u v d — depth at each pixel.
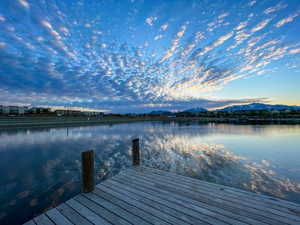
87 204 2.30
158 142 11.04
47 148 8.87
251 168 5.59
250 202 2.31
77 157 7.02
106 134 15.12
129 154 7.55
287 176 4.82
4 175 4.91
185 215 2.03
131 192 2.67
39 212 2.98
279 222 1.87
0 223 2.67
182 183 3.02
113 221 1.92
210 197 2.48
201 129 20.61
